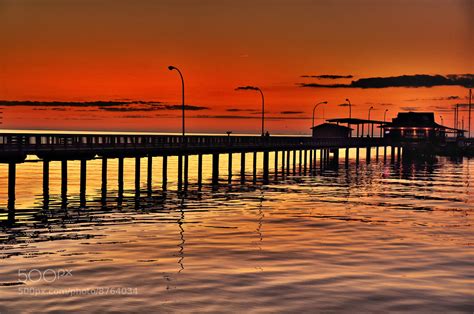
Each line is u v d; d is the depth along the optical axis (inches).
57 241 1213.7
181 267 992.2
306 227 1418.6
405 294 845.2
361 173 3560.5
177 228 1391.5
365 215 1640.0
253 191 2346.2
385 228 1411.2
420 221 1536.7
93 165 4586.6
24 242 1201.4
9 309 773.3
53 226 1406.3
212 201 1969.7
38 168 4101.9
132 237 1266.0
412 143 5777.6
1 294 835.4
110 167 4288.9
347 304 799.1
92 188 2391.7
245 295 834.2
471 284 899.4
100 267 989.2
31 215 1585.9
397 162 5073.8
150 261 1034.7
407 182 2861.7
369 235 1311.5
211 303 799.7
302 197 2113.7
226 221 1509.6
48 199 1952.5
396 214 1667.1
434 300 820.6
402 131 6151.6
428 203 1953.7
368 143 5108.3
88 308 778.8
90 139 2026.3
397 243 1218.0
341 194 2237.9
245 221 1510.8
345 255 1093.1
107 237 1263.5
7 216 1563.7
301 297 826.2
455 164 4692.4
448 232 1365.7
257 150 3299.7
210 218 1561.3
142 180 2918.3
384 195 2208.4
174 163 5128.0
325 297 826.8
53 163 4879.4
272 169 4023.1
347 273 956.6
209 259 1053.8
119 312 765.3
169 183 2719.0
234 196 2140.7
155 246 1168.2
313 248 1157.1
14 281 901.8
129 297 823.7
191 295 834.2
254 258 1063.6
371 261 1043.9
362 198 2091.5
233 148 3026.6
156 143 2391.7
